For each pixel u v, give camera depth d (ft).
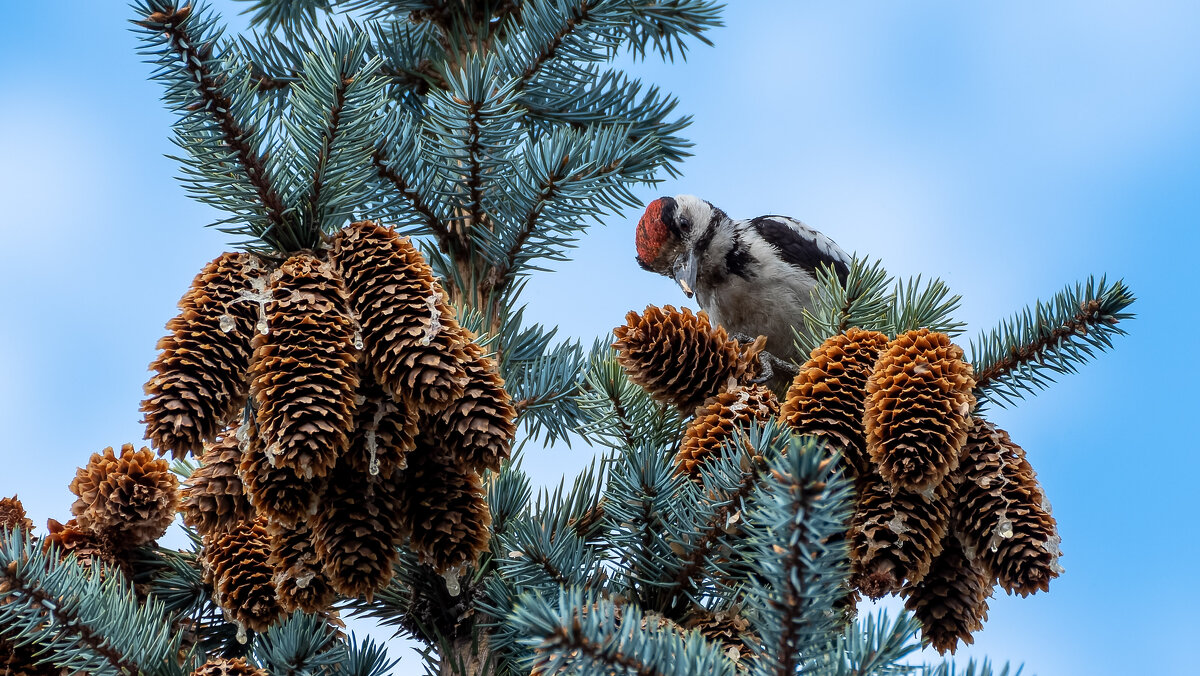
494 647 13.96
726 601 13.93
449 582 13.80
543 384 14.44
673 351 13.94
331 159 13.84
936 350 13.74
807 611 13.35
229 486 13.71
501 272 14.39
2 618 13.73
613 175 14.29
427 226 14.35
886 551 13.73
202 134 13.82
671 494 13.88
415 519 13.79
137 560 14.12
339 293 13.73
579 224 14.32
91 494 14.03
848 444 13.75
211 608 14.15
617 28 14.70
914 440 13.69
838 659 13.39
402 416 13.73
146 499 14.05
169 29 13.73
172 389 13.65
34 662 13.84
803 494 13.29
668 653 13.38
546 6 14.42
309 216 13.84
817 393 13.79
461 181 14.28
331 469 13.73
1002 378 14.14
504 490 14.15
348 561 13.74
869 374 13.79
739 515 13.74
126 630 13.79
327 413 13.64
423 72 14.66
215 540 13.93
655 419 14.17
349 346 13.69
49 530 14.07
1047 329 14.11
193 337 13.67
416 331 13.69
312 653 13.83
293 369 13.65
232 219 13.82
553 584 13.94
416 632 14.11
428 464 13.79
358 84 13.83
